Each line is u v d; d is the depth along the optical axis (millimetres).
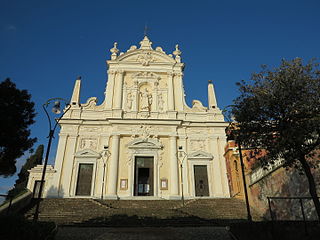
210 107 30500
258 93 11500
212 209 19016
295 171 14516
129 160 26484
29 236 8477
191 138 28328
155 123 27984
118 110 28562
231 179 24922
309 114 10203
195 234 12195
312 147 10398
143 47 33125
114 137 27047
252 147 12297
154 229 13469
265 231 10406
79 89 30219
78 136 27375
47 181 27734
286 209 15375
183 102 30438
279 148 10539
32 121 12906
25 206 18969
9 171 12453
